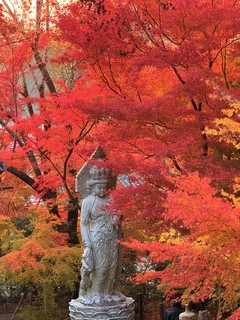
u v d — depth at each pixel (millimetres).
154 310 17375
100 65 11242
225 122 7922
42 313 15406
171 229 9227
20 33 15648
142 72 11180
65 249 14070
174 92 9648
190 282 8062
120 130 10148
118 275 10711
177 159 9875
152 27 10352
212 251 7516
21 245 14711
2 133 15781
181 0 9227
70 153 13789
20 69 15648
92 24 10234
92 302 10211
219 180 9383
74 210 16609
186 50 9477
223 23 9711
